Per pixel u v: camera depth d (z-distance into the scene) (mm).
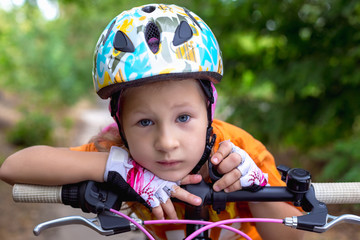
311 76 3723
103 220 1031
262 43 4324
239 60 4434
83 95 17625
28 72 14859
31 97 14930
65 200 1119
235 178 1101
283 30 3980
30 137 9586
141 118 1074
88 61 17078
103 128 1509
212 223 1047
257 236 1455
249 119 4387
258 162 1388
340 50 3754
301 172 1065
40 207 5191
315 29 3850
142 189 1112
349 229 3154
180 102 1060
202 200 1117
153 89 1048
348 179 3115
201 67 1068
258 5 3986
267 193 1107
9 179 1145
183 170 1113
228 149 1145
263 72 4195
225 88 4652
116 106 1149
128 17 1129
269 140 4438
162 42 1058
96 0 5914
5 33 14039
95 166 1113
